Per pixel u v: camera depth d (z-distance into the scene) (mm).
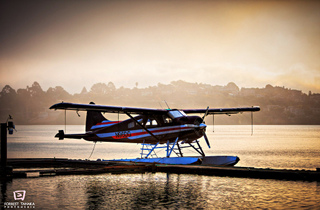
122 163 29312
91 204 17688
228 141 109562
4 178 24328
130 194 19797
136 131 30984
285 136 153500
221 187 21500
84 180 24109
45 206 17328
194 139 29078
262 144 90688
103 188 21422
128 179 24453
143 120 30422
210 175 25703
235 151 64875
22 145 90375
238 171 24953
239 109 32594
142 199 18656
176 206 17312
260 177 24344
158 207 17156
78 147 83250
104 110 27984
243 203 17828
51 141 117438
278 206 17266
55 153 61938
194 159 28000
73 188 21406
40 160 32875
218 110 32219
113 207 17172
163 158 29328
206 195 19516
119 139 32312
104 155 57688
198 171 26141
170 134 28922
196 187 21562
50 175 25969
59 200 18484
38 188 21406
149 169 27297
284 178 23688
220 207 17156
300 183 22500
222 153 60438
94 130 33906
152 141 30500
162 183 22922
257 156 53875
